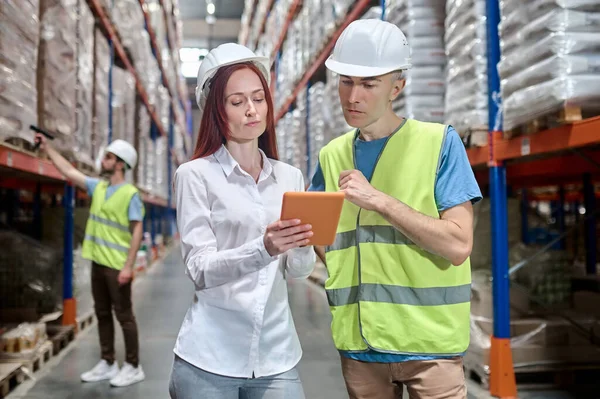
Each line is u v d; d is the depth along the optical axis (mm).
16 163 3553
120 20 7676
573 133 2713
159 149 13789
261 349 1573
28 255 5223
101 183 4195
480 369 3604
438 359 1679
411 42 4461
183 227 1539
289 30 10844
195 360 1534
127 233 4094
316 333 5586
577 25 2686
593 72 2670
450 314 1684
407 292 1704
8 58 3266
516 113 3098
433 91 4438
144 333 5684
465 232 1615
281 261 1642
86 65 5141
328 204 1342
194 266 1476
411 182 1691
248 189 1566
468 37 3648
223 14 26609
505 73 3219
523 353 3686
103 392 3816
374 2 6328
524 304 4180
